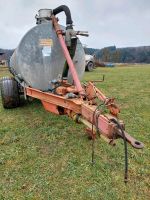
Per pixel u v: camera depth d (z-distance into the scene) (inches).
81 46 209.2
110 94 312.5
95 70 682.8
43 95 166.6
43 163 141.0
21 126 197.8
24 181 125.7
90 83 145.2
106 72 612.4
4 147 162.1
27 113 231.5
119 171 132.2
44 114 225.9
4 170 135.5
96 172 131.1
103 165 137.2
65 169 134.6
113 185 121.2
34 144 165.0
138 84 390.6
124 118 213.5
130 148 156.3
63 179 126.5
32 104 261.1
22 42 194.1
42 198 113.4
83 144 161.9
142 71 631.2
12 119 215.8
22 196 115.0
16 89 243.8
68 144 163.0
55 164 139.9
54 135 177.6
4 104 245.0
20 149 158.7
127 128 189.9
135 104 259.9
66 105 141.3
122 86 372.8
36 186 121.6
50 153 152.4
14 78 247.8
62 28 199.2
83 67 213.5
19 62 197.3
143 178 126.6
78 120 133.1
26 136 178.1
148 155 149.1
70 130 185.6
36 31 193.8
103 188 119.0
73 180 125.5
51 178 127.4
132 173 130.6
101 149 154.6
